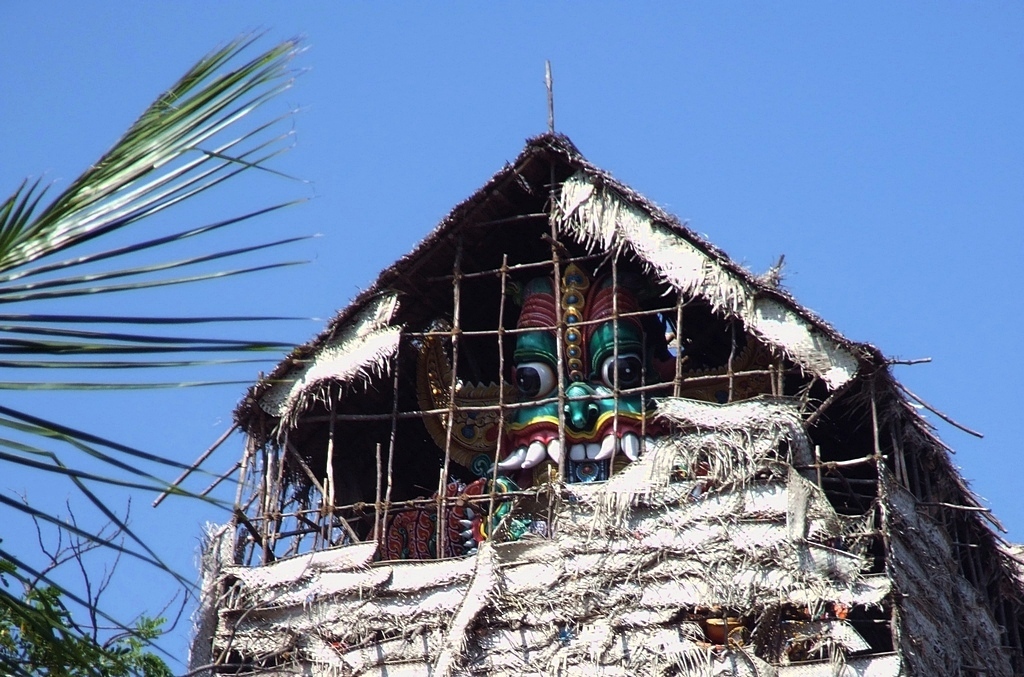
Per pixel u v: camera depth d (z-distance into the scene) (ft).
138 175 52.06
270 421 152.15
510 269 151.43
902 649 126.21
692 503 133.80
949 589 143.95
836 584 128.36
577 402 148.77
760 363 149.38
